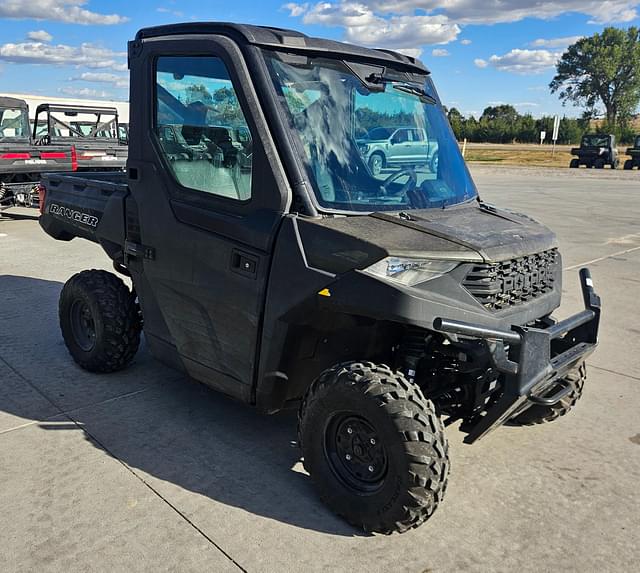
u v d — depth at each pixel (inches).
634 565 109.4
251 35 125.2
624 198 764.6
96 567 104.0
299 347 124.3
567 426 162.4
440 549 111.7
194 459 138.5
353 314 112.0
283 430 153.0
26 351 199.3
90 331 182.1
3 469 132.0
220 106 129.0
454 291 112.7
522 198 740.7
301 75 127.1
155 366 190.1
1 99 508.4
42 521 115.2
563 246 417.7
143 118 148.0
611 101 3543.3
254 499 124.5
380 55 142.5
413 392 109.8
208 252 133.7
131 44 150.0
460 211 137.6
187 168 138.8
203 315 139.3
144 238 152.1
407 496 107.1
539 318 130.8
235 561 106.6
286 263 118.8
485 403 131.1
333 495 118.0
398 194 132.0
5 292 266.8
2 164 453.7
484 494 129.6
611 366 206.2
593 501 128.4
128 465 135.1
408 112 143.3
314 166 122.5
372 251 108.8
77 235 196.9
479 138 3208.7
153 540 111.0
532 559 110.0
